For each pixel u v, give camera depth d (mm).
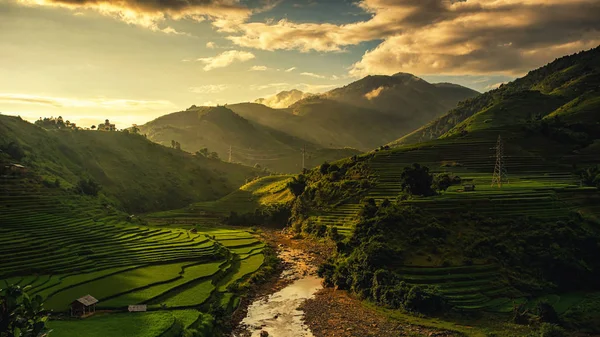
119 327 64938
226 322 78062
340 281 101188
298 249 147375
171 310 78375
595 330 72938
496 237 100375
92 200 180500
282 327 78812
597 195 121625
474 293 84500
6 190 147750
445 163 177875
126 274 97625
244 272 111625
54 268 96625
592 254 95375
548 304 76375
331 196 173750
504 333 71688
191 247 128250
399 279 88688
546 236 98625
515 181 146750
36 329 24812
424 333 73375
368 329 76688
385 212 110000
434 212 111000
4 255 99875
